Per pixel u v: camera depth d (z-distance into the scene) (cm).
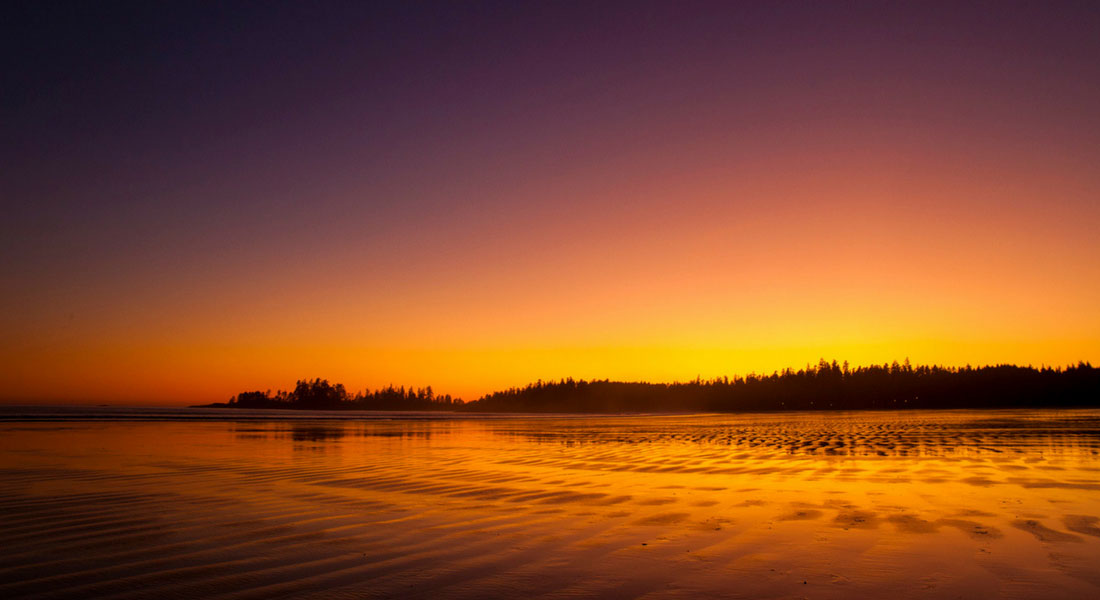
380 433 3603
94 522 912
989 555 728
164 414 8050
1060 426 3878
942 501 1114
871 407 15625
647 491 1270
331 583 627
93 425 4075
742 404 18188
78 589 603
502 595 589
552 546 788
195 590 602
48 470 1534
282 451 2217
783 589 603
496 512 1025
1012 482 1355
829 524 920
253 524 912
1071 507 1045
